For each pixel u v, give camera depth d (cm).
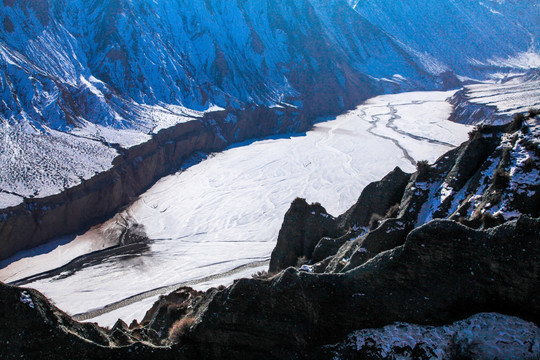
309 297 1335
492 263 1205
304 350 1309
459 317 1212
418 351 1183
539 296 1153
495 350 1113
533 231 1184
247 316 1387
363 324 1289
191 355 1405
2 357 1293
